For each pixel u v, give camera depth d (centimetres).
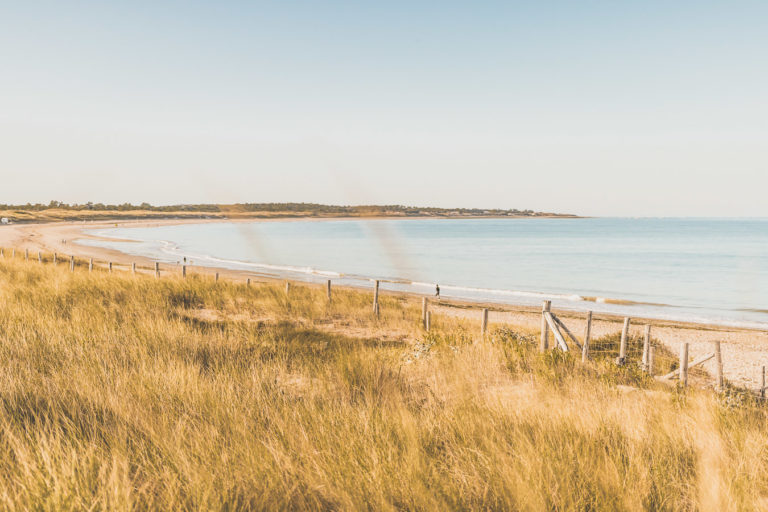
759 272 5275
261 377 568
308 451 336
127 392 445
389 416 419
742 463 367
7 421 370
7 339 674
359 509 271
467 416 427
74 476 269
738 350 1831
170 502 257
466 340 964
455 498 282
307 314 1565
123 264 4262
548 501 286
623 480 314
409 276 4884
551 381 668
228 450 333
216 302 1581
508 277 4925
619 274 5188
